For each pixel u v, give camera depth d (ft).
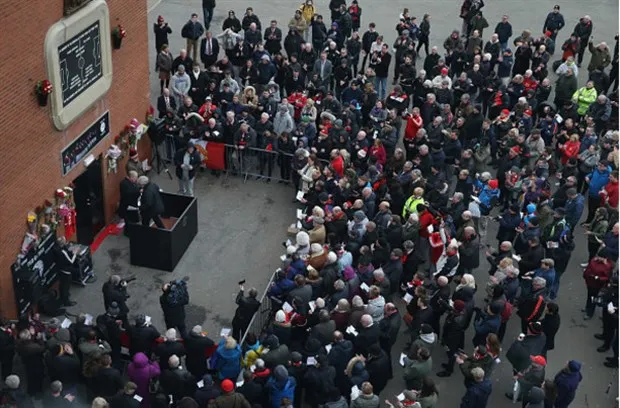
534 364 51.78
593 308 64.64
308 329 55.83
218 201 76.84
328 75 89.71
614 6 124.26
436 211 65.46
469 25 109.29
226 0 118.52
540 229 66.18
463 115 80.74
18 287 57.67
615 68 96.53
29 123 56.18
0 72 52.31
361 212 63.36
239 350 52.31
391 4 121.19
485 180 68.90
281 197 77.97
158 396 48.37
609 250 62.44
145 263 67.41
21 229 57.52
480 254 70.90
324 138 75.72
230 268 68.44
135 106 73.15
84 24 60.29
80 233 68.90
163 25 95.91
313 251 61.31
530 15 119.75
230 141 79.10
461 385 58.13
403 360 55.77
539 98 88.22
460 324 55.72
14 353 54.90
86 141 64.49
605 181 72.33
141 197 65.05
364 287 57.67
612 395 58.39
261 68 89.10
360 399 48.21
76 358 51.24
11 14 52.16
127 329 54.44
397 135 79.00
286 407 46.88
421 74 86.89
